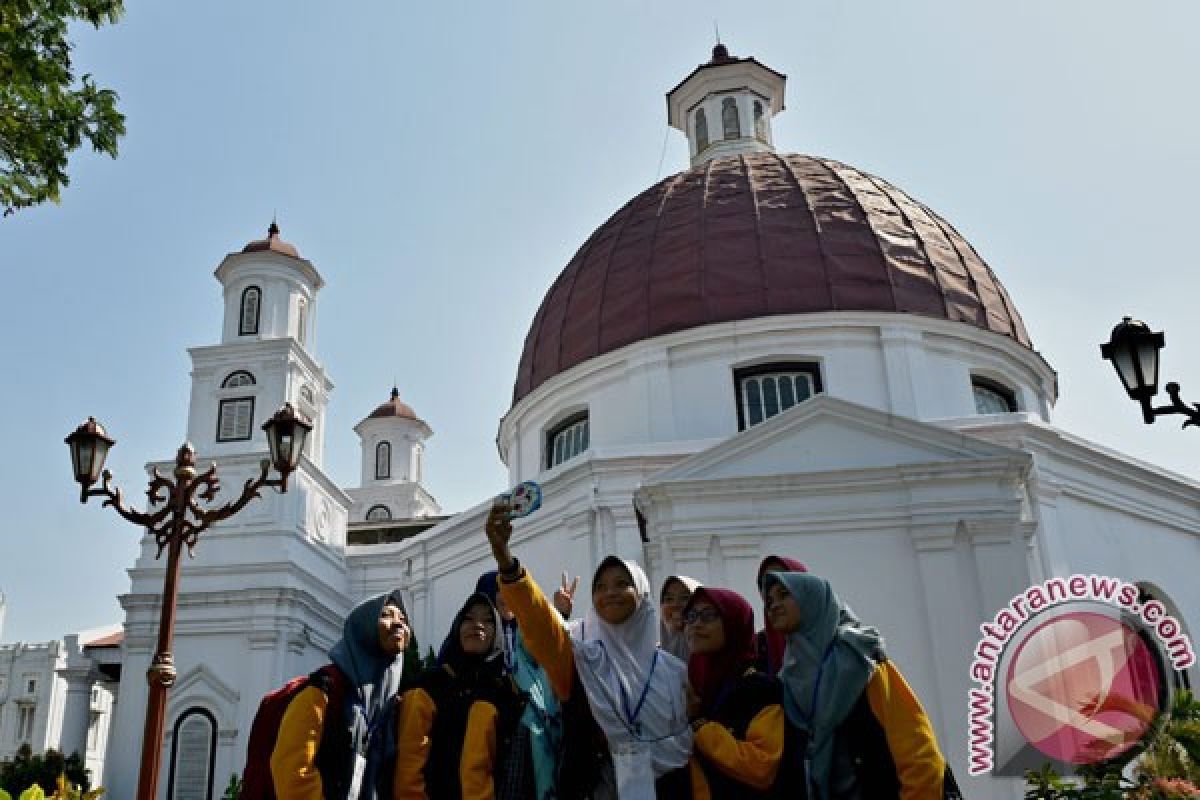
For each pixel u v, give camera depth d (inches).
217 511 499.5
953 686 490.0
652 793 172.2
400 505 2134.6
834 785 172.1
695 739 177.9
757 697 180.1
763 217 907.4
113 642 1368.1
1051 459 748.6
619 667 183.8
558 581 753.6
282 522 1095.6
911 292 849.5
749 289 847.1
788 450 568.4
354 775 188.1
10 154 441.4
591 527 732.7
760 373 824.3
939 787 168.4
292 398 1201.4
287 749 181.2
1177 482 817.5
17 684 2320.4
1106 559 742.5
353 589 1224.8
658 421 810.2
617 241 965.2
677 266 884.0
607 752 182.7
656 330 851.4
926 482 536.1
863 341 821.2
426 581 944.9
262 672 1014.4
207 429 1178.0
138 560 1106.7
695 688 187.3
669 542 542.0
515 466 952.3
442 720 188.4
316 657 1118.4
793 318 816.9
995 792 461.4
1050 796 364.2
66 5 430.3
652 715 179.5
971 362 844.0
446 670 195.0
